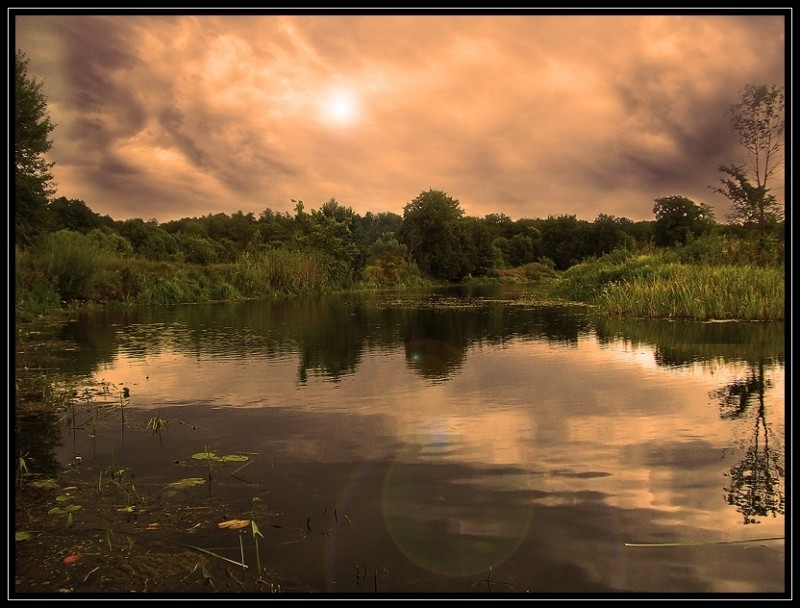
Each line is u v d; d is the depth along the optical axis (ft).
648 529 8.81
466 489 10.37
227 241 116.47
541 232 188.24
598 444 12.71
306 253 96.17
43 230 58.65
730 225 60.70
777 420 14.29
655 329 33.76
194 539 8.87
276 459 12.21
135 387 19.45
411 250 141.79
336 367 22.76
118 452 12.93
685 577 7.56
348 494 10.30
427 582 7.52
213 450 12.89
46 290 53.36
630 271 57.31
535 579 7.56
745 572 7.66
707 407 15.64
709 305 38.58
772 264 49.90
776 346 26.00
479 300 68.33
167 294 66.44
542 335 32.09
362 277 111.04
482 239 152.15
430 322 40.81
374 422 14.79
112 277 62.90
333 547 8.45
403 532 8.84
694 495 9.98
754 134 56.34
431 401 16.90
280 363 23.88
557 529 8.85
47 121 56.13
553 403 16.38
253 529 8.59
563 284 73.56
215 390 18.81
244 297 76.07
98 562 8.27
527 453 12.21
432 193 141.28
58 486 11.07
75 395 18.31
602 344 27.96
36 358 25.59
